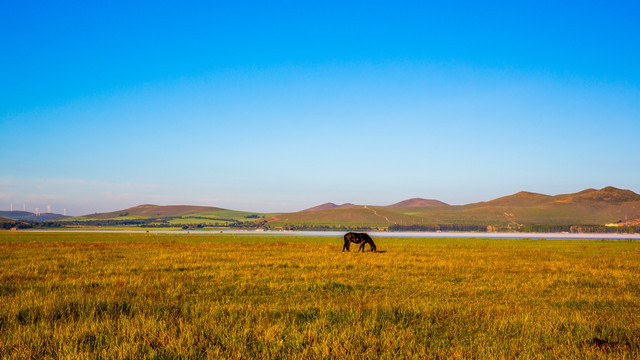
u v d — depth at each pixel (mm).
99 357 7109
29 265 21766
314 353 7465
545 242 64812
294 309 11305
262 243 53188
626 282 17641
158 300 12484
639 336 8898
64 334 8219
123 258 27516
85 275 18547
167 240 68875
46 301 11320
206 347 7844
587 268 22750
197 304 11648
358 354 7449
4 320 9672
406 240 72625
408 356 7426
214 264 23422
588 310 11914
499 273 20344
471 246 47406
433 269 22047
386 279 17984
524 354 7496
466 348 7887
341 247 43156
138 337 8102
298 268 22250
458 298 13742
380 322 9836
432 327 9555
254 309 11289
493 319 10297
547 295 14539
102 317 10070
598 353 7496
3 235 93375
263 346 7879
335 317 10297
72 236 91250
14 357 7086
